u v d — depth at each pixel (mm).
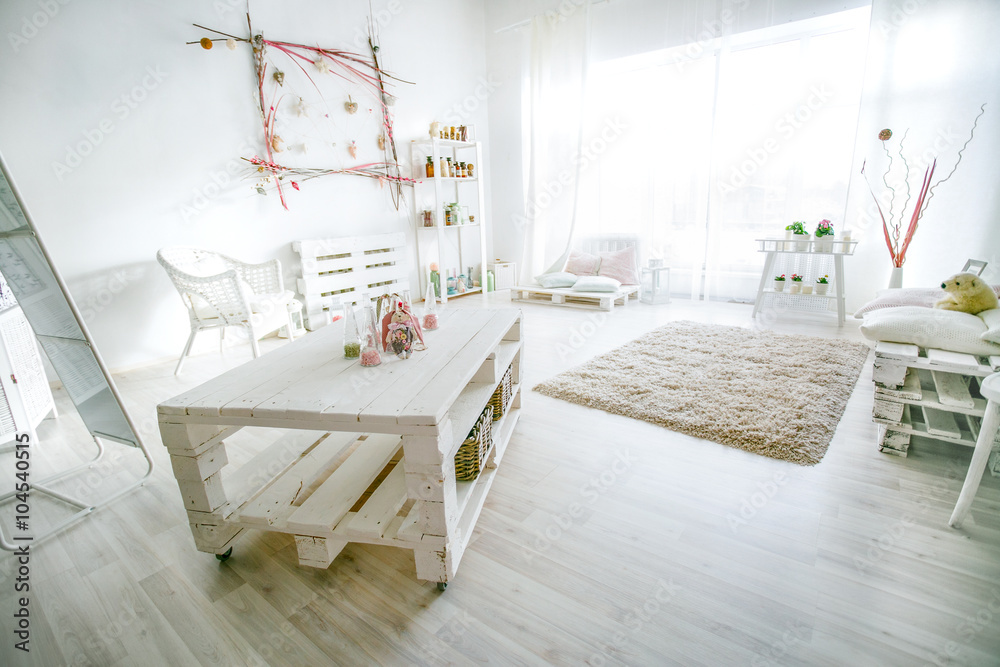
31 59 2508
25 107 2516
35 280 1568
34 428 2166
